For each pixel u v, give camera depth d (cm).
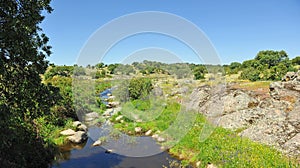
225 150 1011
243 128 1285
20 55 703
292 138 1016
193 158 1068
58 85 1664
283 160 871
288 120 1150
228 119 1402
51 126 1365
